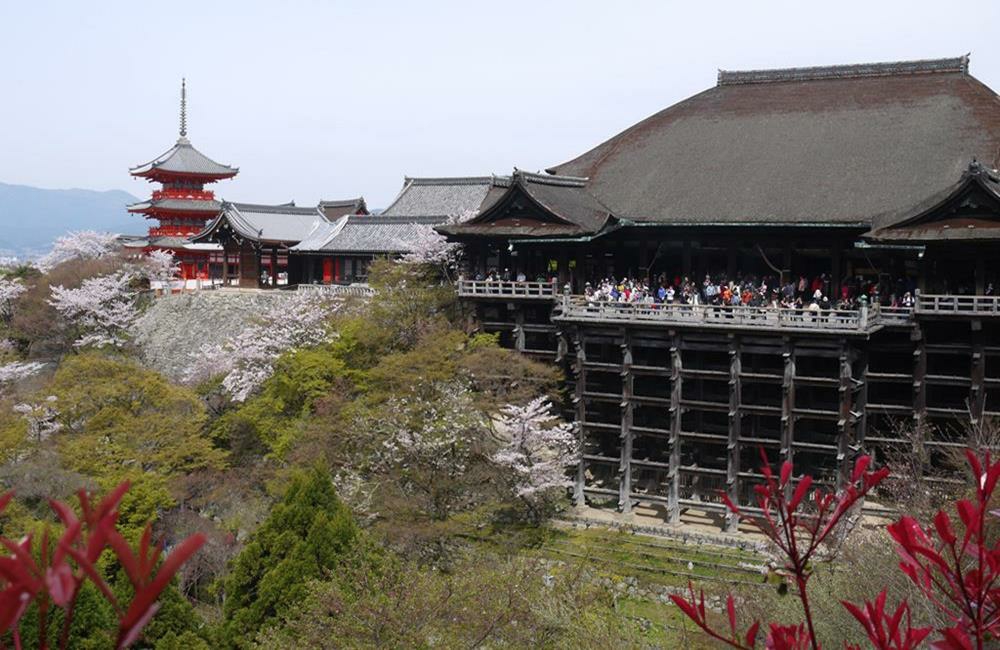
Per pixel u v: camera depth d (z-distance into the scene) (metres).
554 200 53.59
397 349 53.47
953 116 52.94
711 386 51.78
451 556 39.69
